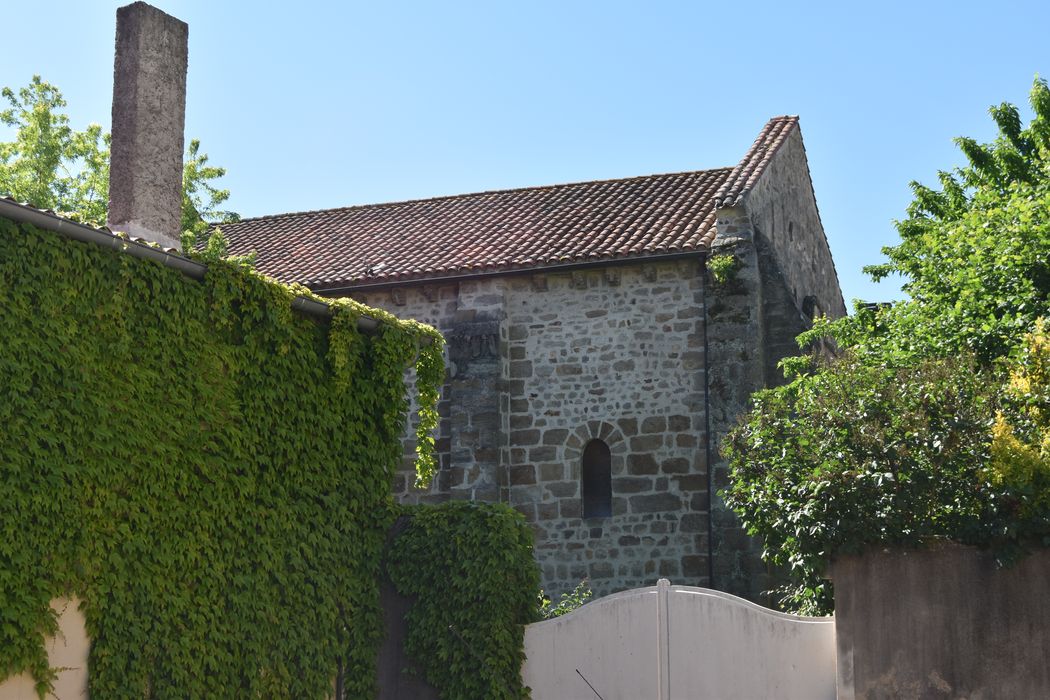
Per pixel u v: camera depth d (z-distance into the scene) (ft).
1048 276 49.62
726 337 63.05
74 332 36.04
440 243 72.69
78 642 35.65
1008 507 36.65
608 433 64.80
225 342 41.45
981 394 38.83
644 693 41.04
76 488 35.50
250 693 40.27
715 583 60.80
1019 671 36.06
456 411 66.08
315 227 81.97
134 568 37.17
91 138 87.92
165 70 46.47
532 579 43.73
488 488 64.80
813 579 42.04
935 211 74.54
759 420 42.86
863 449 38.32
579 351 66.03
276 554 41.73
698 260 64.85
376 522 45.32
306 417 43.68
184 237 76.33
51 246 35.70
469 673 42.29
